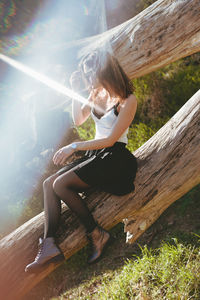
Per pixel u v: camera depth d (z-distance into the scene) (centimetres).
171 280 232
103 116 211
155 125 408
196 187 330
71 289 304
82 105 244
